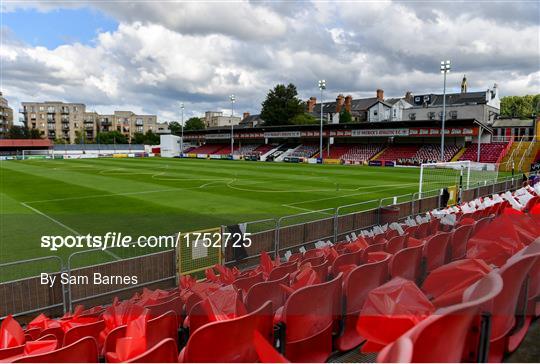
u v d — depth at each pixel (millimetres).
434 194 19891
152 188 26844
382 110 75812
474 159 47875
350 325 3988
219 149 83000
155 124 147500
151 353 2424
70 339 4535
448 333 2105
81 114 133375
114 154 85750
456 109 58875
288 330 3346
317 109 98062
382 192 25250
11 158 71812
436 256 5773
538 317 3738
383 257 5383
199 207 19516
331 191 25656
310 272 4512
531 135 52656
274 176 36000
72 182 30438
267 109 93875
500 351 2861
